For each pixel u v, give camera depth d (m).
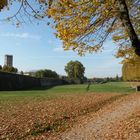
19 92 57.62
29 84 86.19
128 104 30.11
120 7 10.91
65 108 26.83
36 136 15.41
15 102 33.03
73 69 175.75
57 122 19.28
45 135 15.68
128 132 14.23
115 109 26.19
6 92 57.75
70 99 37.56
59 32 11.52
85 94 48.84
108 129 15.98
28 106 28.42
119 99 37.50
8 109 25.77
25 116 21.34
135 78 66.31
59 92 57.94
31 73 139.38
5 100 35.94
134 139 12.74
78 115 23.11
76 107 27.73
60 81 123.94
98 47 12.61
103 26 12.05
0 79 68.56
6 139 14.52
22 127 17.11
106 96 42.47
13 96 43.84
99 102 32.97
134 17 13.84
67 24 11.48
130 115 20.16
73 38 11.91
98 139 13.73
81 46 12.26
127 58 15.58
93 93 52.03
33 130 16.47
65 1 10.66
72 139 14.34
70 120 20.52
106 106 29.70
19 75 78.44
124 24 10.98
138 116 18.77
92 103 31.67
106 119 20.16
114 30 13.52
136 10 13.51
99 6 11.26
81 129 16.88
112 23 12.35
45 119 20.20
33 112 23.70
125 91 58.38
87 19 11.47
